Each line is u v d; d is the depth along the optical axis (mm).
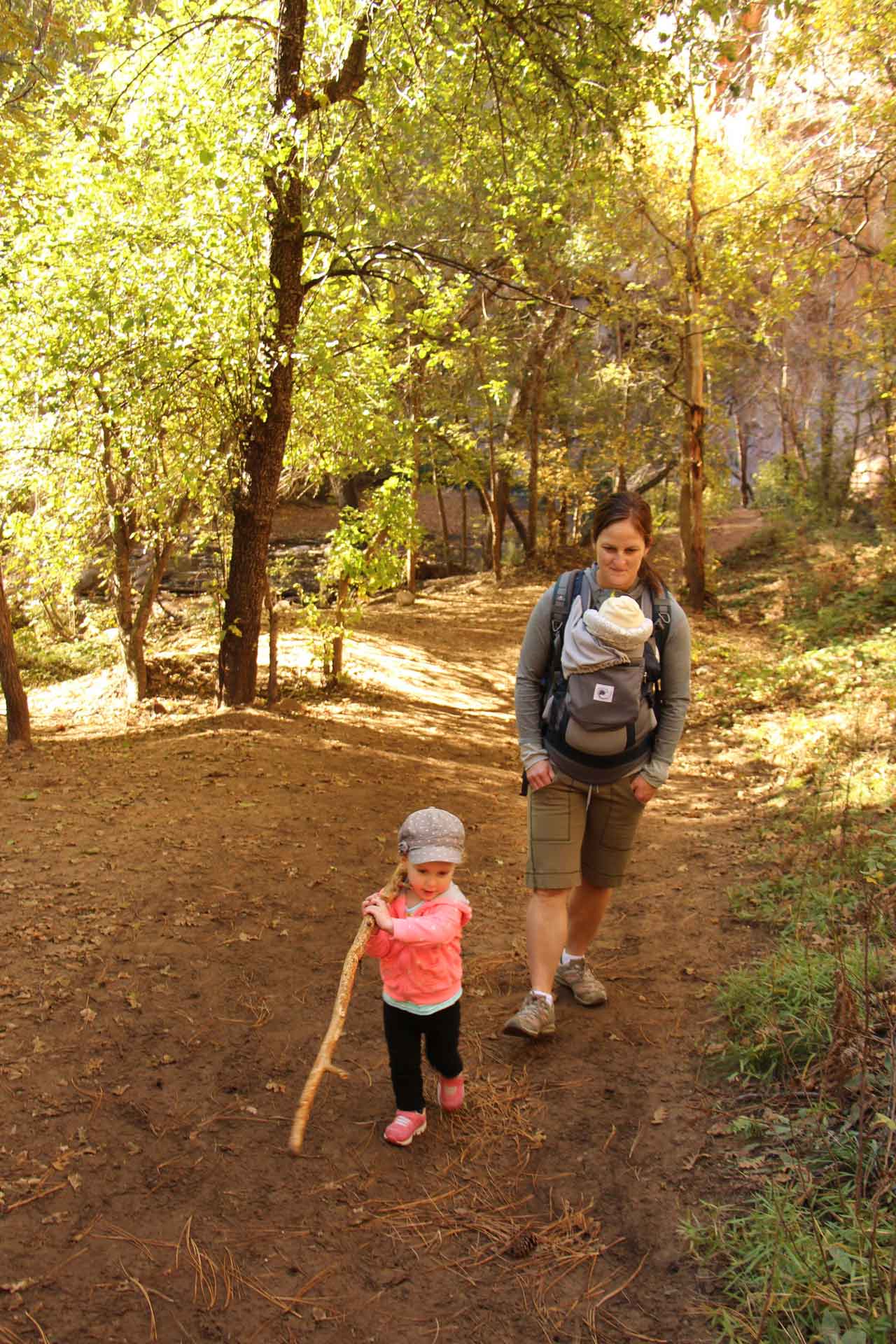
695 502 20891
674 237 20219
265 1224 3078
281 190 9992
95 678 14914
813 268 15961
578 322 23703
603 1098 3746
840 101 16094
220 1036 4148
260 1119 3600
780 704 11633
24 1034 4043
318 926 5355
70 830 6777
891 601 16438
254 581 12055
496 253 17359
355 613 13336
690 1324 2635
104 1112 3582
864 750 8430
